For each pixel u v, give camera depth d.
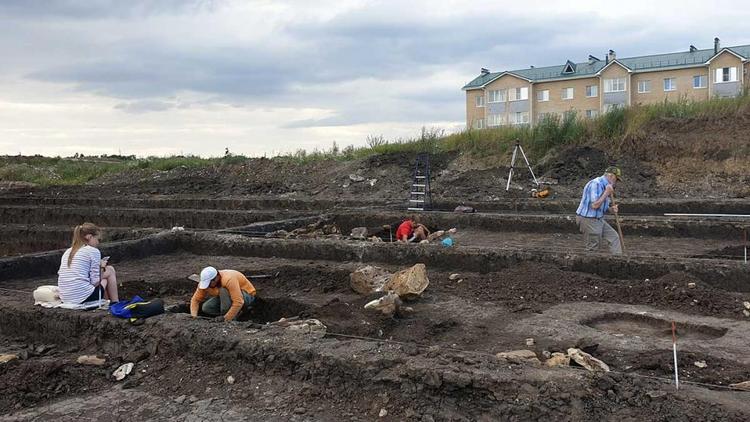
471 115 45.09
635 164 17.08
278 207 17.45
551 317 6.13
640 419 3.65
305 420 4.07
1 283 8.54
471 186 17.41
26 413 4.36
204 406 4.34
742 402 3.72
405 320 6.25
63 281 6.07
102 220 16.91
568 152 18.17
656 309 6.36
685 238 10.64
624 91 37.97
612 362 4.84
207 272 6.28
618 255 7.81
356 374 4.32
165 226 15.94
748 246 9.67
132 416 4.25
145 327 5.41
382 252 9.16
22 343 5.79
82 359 5.10
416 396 4.07
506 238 11.19
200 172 25.31
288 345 4.70
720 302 6.34
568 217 11.53
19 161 37.53
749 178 15.49
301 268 8.56
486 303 6.84
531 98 41.56
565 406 3.76
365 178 19.98
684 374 4.58
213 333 5.05
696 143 16.75
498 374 4.00
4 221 18.72
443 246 8.90
